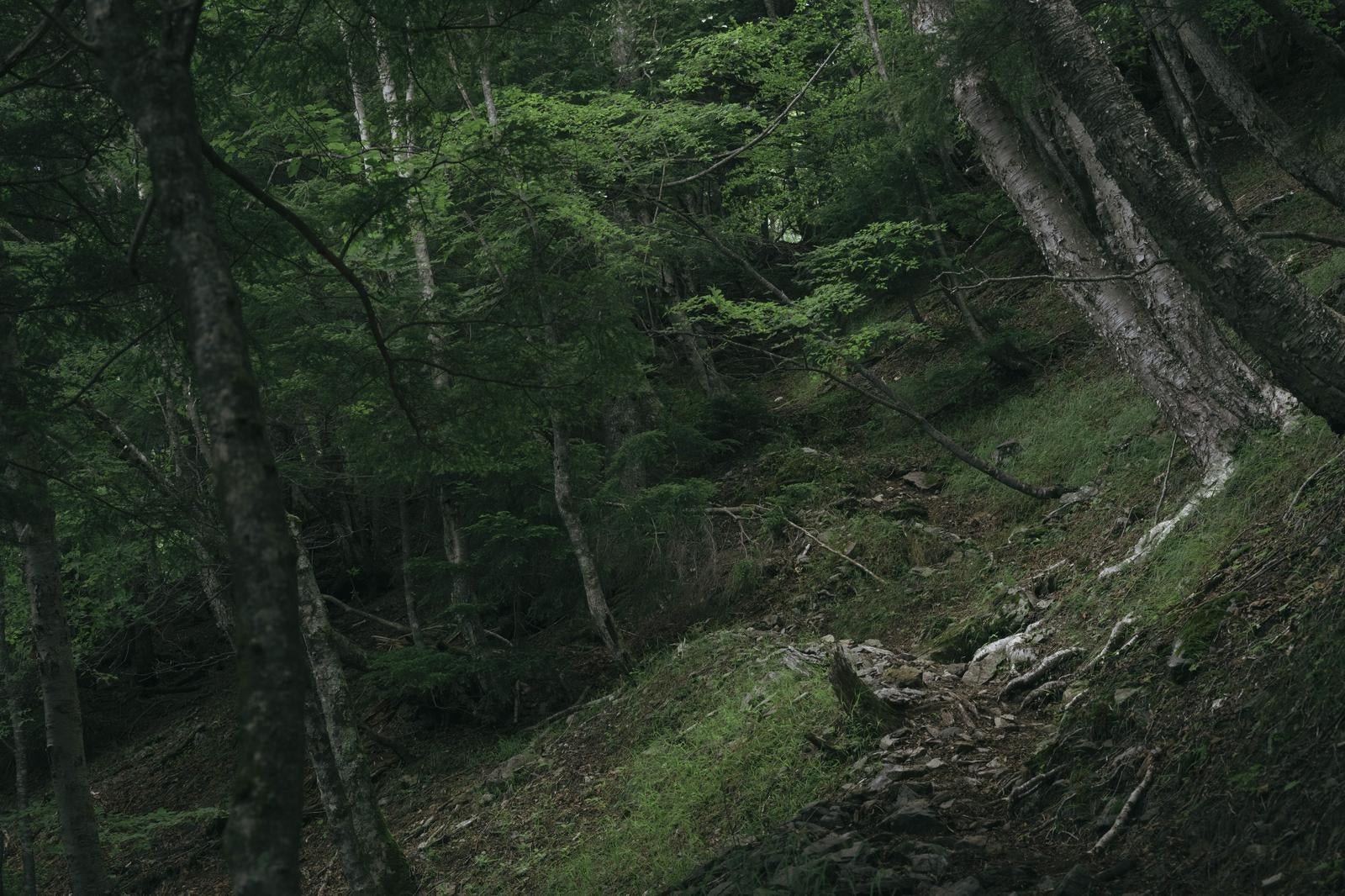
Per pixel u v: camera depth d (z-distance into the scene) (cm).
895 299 1802
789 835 556
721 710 886
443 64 548
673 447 1480
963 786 596
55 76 507
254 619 236
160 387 1118
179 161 268
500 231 889
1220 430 793
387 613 1644
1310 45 503
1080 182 830
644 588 1260
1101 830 485
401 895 750
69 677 720
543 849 830
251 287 620
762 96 1471
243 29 512
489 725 1198
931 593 1052
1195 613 584
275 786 224
